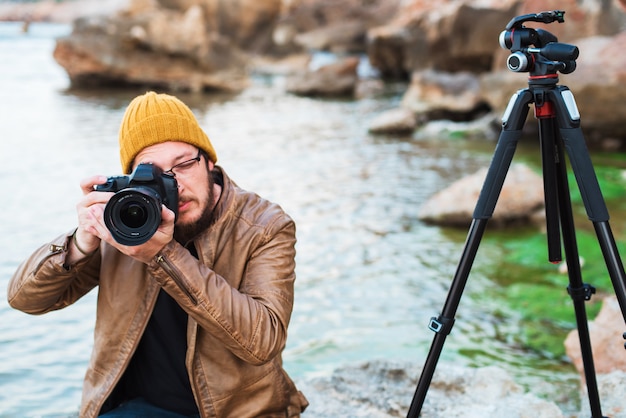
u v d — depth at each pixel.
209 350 2.16
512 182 7.09
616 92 9.81
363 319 4.82
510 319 4.80
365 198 8.05
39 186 8.22
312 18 31.39
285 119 14.02
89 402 2.20
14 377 3.93
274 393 2.25
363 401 3.01
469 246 2.15
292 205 7.74
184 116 2.09
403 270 5.77
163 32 18.09
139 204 1.84
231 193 2.21
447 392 3.03
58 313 4.79
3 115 13.24
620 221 6.88
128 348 2.18
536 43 2.12
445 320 2.21
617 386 3.02
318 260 6.02
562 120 2.08
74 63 17.53
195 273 1.97
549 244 2.34
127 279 2.20
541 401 2.90
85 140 11.03
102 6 32.12
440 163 9.98
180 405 2.26
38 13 32.91
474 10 15.17
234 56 19.47
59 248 2.11
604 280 5.40
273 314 2.09
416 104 13.70
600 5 10.73
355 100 17.03
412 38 19.88
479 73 15.52
